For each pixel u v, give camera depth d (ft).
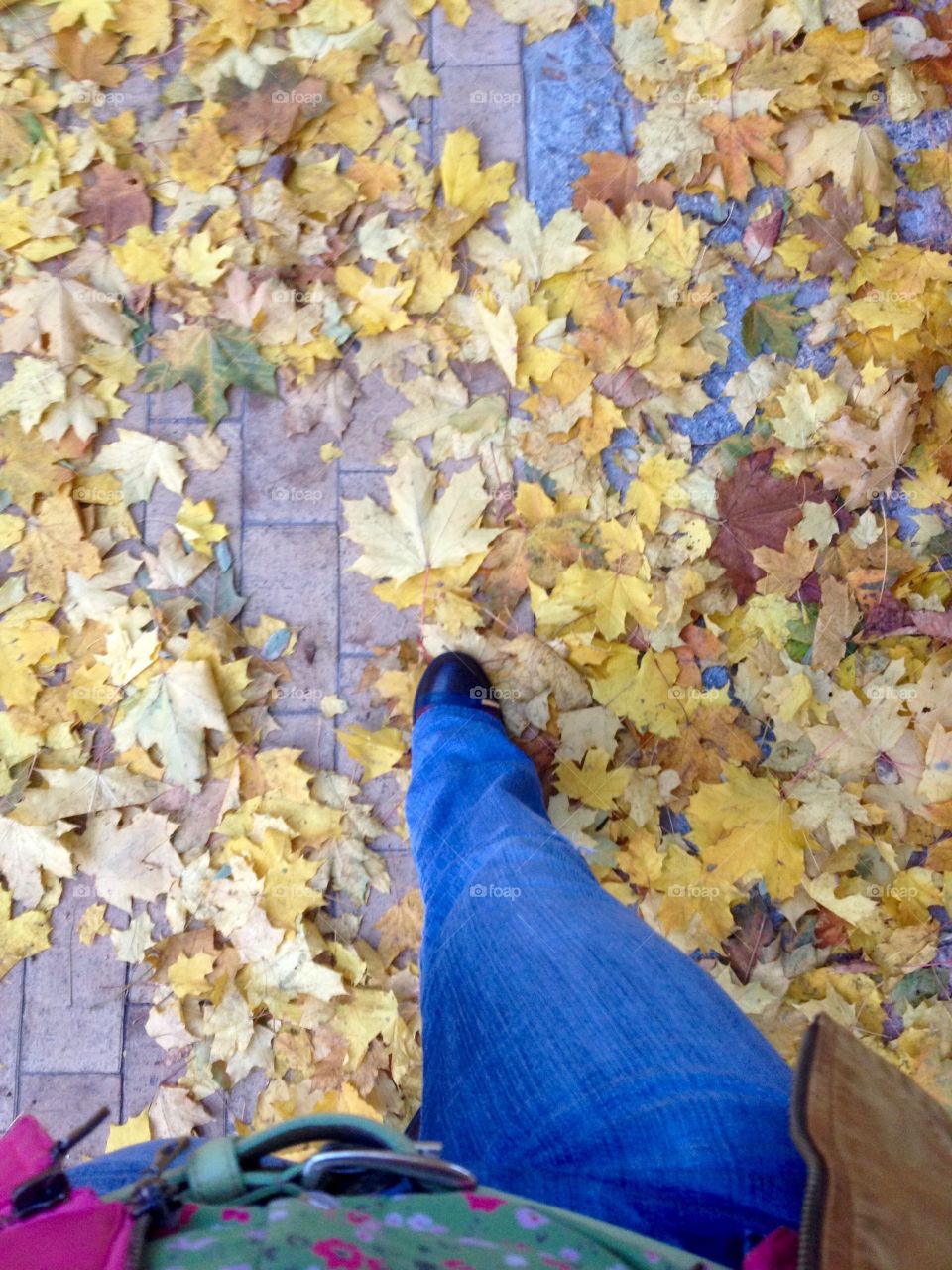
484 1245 1.79
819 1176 1.90
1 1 6.01
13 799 5.56
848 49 6.01
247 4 6.01
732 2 5.98
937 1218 1.97
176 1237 1.62
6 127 5.93
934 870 5.62
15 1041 5.53
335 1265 1.56
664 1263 1.86
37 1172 1.92
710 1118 2.34
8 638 5.64
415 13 6.11
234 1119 5.41
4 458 5.74
